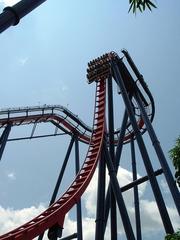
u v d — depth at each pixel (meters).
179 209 17.19
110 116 24.61
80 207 28.83
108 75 26.59
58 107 37.47
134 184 25.50
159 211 18.66
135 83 27.11
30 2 10.08
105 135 26.33
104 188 21.20
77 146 36.53
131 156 31.59
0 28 9.22
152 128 22.48
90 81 31.12
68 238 28.72
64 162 34.66
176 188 18.23
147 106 30.47
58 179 33.16
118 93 27.69
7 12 9.44
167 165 19.95
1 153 32.09
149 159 20.70
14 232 18.97
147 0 9.26
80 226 27.91
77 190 21.80
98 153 23.78
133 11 9.46
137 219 26.50
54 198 32.03
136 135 21.77
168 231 17.62
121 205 19.23
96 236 19.22
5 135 33.41
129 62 27.67
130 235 18.03
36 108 35.88
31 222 19.77
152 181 19.80
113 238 19.61
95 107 29.14
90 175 23.19
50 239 19.41
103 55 30.34
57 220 19.64
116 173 22.80
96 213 20.17
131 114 22.61
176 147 10.51
